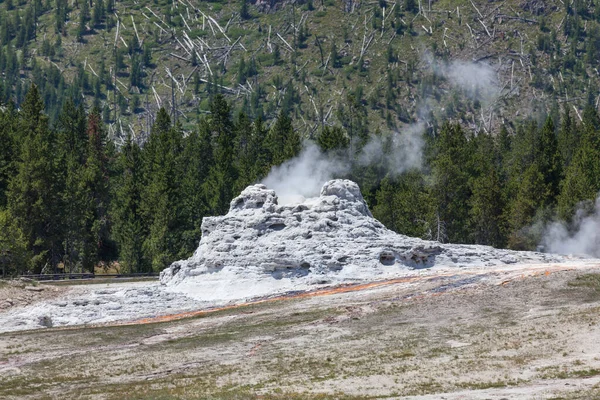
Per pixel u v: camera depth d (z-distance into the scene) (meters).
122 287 184.88
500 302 128.38
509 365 98.00
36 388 103.25
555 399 83.00
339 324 125.44
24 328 145.38
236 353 114.81
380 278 157.12
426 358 104.38
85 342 127.88
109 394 97.38
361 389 93.06
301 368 104.31
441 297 134.75
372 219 178.62
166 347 120.94
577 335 106.25
